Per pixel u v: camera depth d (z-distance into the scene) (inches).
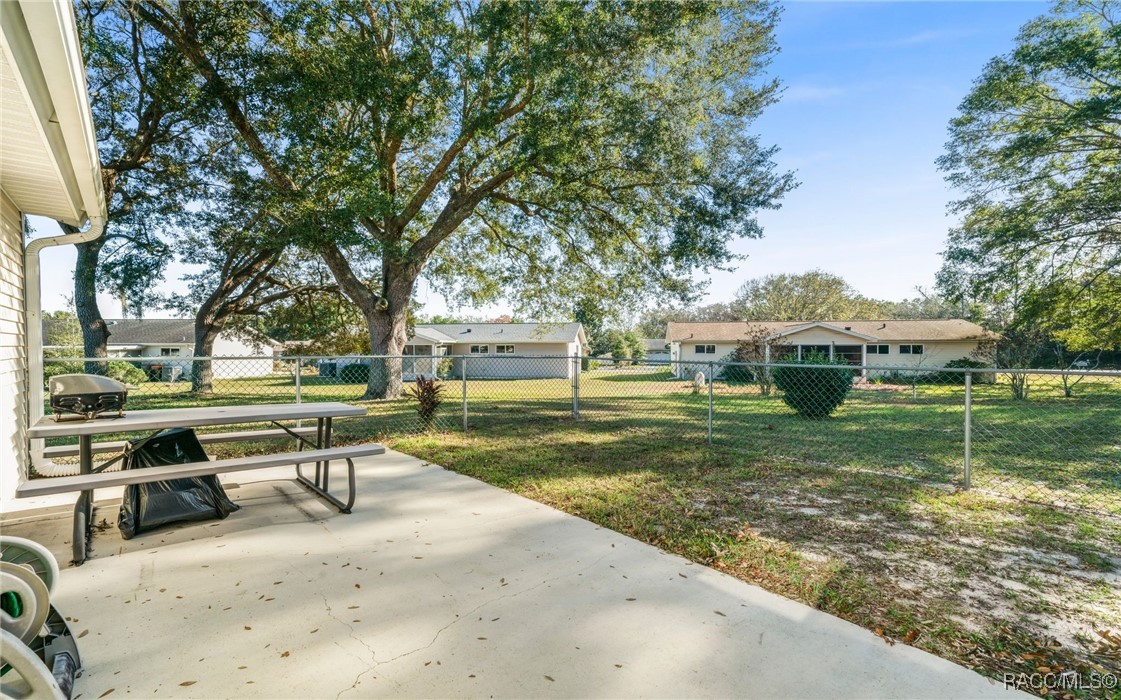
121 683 77.3
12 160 135.1
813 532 146.3
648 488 192.2
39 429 121.3
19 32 75.4
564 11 425.4
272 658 84.2
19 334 188.7
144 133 562.3
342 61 449.4
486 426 363.6
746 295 1882.4
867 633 92.9
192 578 114.3
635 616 98.5
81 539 123.6
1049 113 709.3
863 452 269.7
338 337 861.2
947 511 167.0
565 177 486.6
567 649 87.4
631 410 478.6
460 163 552.4
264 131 506.3
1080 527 151.7
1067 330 748.6
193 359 234.8
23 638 66.3
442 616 98.2
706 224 505.7
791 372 424.8
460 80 494.6
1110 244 687.1
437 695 75.1
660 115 468.8
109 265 572.4
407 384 856.3
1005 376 650.2
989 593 109.1
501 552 130.3
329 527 149.0
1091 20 665.6
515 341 1298.0
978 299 765.9
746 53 500.7
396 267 560.7
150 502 145.6
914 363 1047.6
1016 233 706.8
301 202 464.8
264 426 328.2
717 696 75.2
